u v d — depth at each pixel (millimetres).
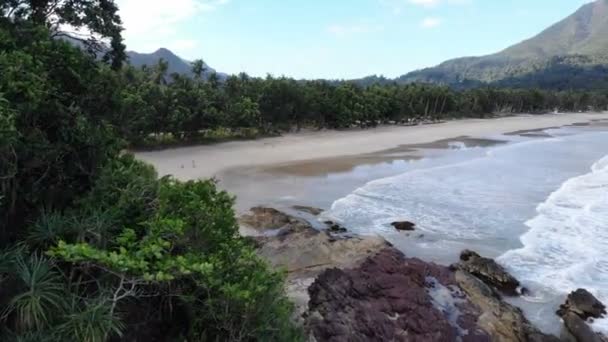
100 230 7598
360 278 13156
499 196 27219
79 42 15586
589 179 32781
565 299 14164
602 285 15148
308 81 74125
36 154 8258
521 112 120438
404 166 38219
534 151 49188
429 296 12828
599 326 12617
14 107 7871
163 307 8227
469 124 85688
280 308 8617
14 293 6391
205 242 8062
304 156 42875
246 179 31359
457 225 21484
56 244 7320
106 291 6840
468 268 16000
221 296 7570
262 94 56625
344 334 10961
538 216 23016
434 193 27781
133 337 7605
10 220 7965
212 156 40375
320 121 66188
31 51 10117
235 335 7824
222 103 50281
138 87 43031
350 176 33281
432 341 10898
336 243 17078
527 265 16781
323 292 12531
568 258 17438
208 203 8523
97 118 11289
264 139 53750
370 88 83562
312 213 23000
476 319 12094
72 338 6086
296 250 16375
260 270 8391
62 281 7020
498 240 19453
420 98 92562
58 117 9164
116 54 16406
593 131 76500
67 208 8430
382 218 22391
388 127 74875
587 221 22156
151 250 6637
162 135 45625
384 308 11914
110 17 15938
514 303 14102
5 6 12906
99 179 9023
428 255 17609
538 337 11836
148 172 11078
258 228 19406
